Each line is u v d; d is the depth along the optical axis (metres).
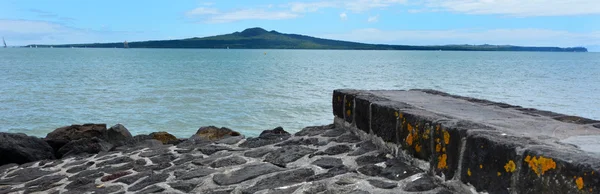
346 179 4.41
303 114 23.78
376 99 5.64
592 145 3.17
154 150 7.20
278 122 21.70
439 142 3.93
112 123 21.73
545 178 2.73
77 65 83.56
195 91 34.75
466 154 3.52
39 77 50.44
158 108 25.89
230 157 5.92
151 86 39.16
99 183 5.69
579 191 2.49
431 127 4.06
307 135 6.50
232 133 10.24
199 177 5.23
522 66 91.69
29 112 24.55
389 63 107.12
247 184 4.75
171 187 5.00
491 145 3.21
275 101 28.69
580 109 26.67
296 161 5.33
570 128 3.88
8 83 42.31
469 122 3.89
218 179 5.04
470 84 45.00
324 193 4.15
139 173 5.88
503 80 50.09
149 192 4.92
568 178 2.57
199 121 22.09
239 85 40.34
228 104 27.34
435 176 3.98
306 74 58.97
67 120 22.50
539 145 3.01
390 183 4.16
